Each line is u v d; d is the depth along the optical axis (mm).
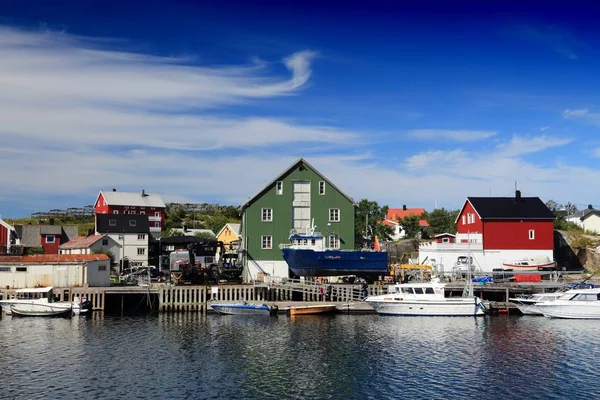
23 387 27453
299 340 37875
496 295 54781
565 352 34438
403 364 31688
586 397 26172
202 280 56281
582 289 47531
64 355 33656
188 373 29922
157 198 117688
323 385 27953
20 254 68188
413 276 60219
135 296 54344
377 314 49375
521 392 26891
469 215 72688
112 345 36344
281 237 61719
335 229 62406
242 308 49250
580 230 83812
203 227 128750
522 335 39594
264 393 26781
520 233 68938
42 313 48219
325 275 56844
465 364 31688
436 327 42750
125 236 90000
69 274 53938
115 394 26500
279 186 62156
